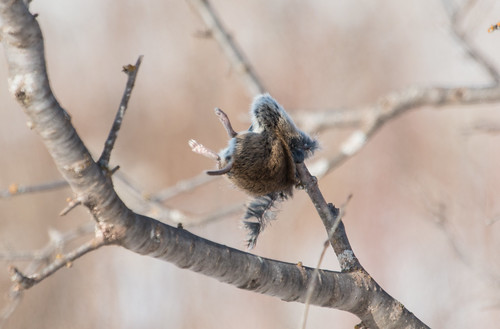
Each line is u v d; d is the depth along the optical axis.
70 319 12.83
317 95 17.92
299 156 4.07
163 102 18.05
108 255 14.76
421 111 17.34
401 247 14.70
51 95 3.29
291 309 13.40
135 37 19.41
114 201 3.60
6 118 16.11
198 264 3.94
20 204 14.52
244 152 3.96
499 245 10.33
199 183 9.46
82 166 3.45
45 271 3.50
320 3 20.09
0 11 3.04
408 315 4.45
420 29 19.38
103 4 19.97
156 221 3.83
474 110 17.23
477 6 9.77
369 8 19.78
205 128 17.50
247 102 17.48
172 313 13.34
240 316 13.27
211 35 10.02
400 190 15.56
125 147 17.70
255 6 20.00
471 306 11.91
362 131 9.70
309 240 15.08
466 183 12.46
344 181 16.61
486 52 18.30
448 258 13.52
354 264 4.42
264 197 4.19
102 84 18.56
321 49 18.77
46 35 19.39
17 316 12.16
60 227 14.44
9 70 3.23
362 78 18.20
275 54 18.81
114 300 13.52
